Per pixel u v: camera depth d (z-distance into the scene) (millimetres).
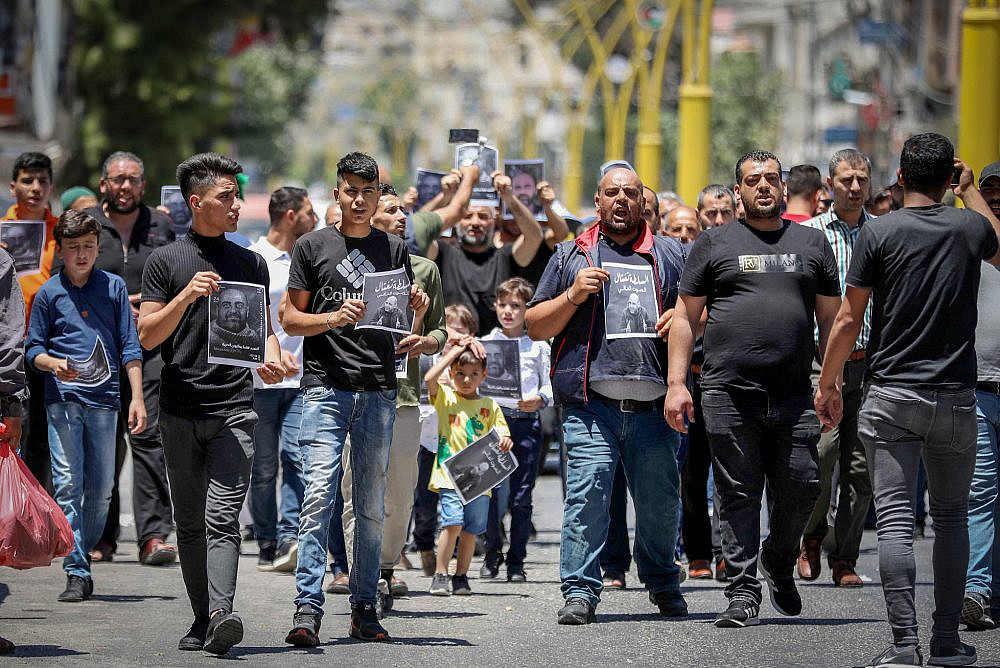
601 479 13883
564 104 71438
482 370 15906
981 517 13211
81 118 54062
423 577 16984
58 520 12273
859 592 15508
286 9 60469
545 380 16453
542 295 14250
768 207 13391
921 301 11570
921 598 15031
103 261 17297
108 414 15031
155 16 54875
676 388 13406
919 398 11547
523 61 131000
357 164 12562
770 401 13430
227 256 12164
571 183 68312
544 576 17094
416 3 131500
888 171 58062
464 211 17969
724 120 82750
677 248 14297
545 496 25375
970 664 11734
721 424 13477
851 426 15789
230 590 11859
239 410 12031
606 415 13922
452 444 15797
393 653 12250
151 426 17156
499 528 16844
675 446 14117
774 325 13359
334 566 15742
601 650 12469
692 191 35844
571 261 14148
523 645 12672
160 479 17203
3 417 12078
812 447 13492
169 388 12016
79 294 15070
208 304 11930
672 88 92188
